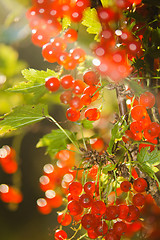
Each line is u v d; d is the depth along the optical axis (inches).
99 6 20.7
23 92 21.7
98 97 21.1
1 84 26.4
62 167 24.0
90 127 23.0
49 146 24.0
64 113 28.4
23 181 32.2
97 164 20.7
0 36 22.8
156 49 20.6
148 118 20.4
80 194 20.8
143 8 21.0
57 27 20.6
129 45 20.4
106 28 20.7
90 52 21.6
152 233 20.9
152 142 20.6
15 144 26.9
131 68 20.7
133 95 20.4
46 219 33.7
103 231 20.1
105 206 20.0
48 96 27.2
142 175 20.7
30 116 21.9
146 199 21.2
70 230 29.3
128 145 20.6
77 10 20.5
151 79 20.8
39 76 21.6
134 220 20.3
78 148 21.4
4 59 26.7
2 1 22.7
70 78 21.0
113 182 21.2
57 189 24.0
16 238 32.9
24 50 27.0
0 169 30.2
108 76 20.3
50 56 20.8
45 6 20.5
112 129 20.5
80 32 22.5
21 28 22.7
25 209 33.9
